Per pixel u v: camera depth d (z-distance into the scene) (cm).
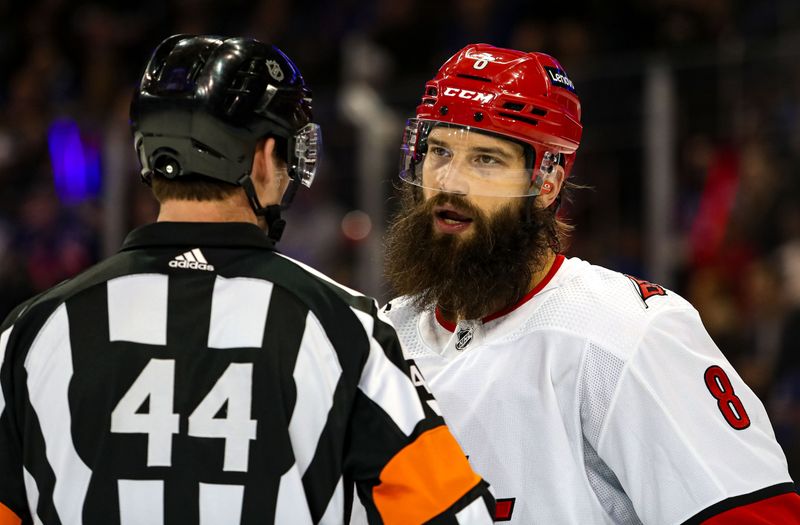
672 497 604
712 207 1499
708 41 1892
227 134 547
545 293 663
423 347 692
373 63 2036
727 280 1488
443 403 659
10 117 1883
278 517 524
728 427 613
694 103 1505
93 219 1786
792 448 1393
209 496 523
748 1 1919
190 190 556
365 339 552
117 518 525
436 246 666
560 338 636
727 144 1498
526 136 653
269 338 538
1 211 1861
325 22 2348
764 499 600
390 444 542
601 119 1541
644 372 616
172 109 545
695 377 624
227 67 552
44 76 2475
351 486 555
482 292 654
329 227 1686
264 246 565
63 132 1823
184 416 529
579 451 630
